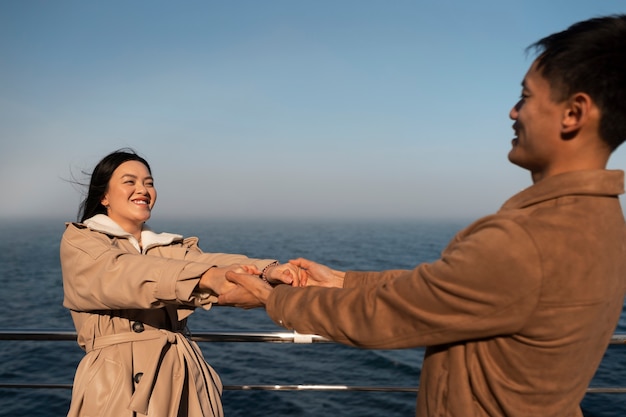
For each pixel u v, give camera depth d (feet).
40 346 49.03
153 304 5.33
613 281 3.07
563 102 3.04
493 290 2.86
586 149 3.06
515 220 2.94
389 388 7.98
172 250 7.07
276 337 7.49
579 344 2.99
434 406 3.41
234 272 4.73
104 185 6.79
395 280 3.28
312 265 5.59
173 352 6.38
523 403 3.06
